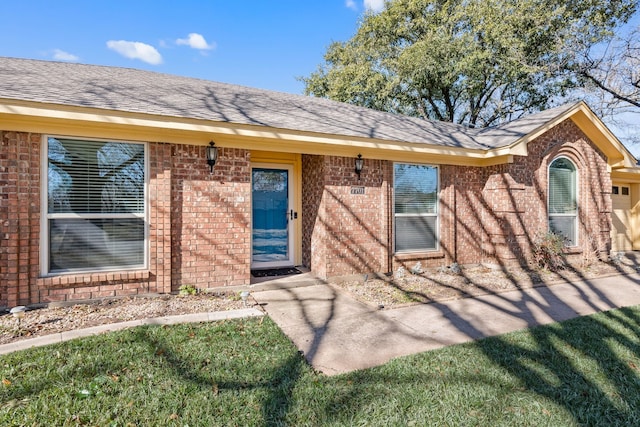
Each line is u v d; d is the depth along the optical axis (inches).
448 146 302.2
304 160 317.1
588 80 510.6
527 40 611.8
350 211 283.7
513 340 155.3
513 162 325.1
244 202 247.6
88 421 93.8
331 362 135.0
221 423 94.3
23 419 93.3
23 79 222.5
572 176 371.2
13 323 165.6
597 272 319.9
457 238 332.5
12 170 185.9
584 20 544.7
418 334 167.0
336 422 95.3
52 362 123.6
